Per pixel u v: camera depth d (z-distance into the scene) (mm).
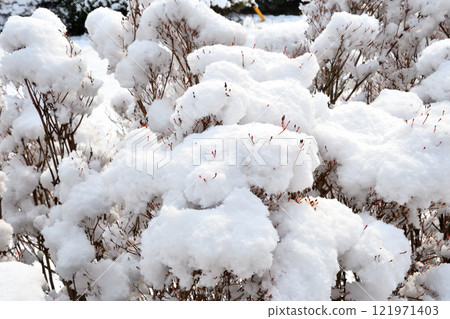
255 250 2227
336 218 2734
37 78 3281
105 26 4375
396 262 2666
